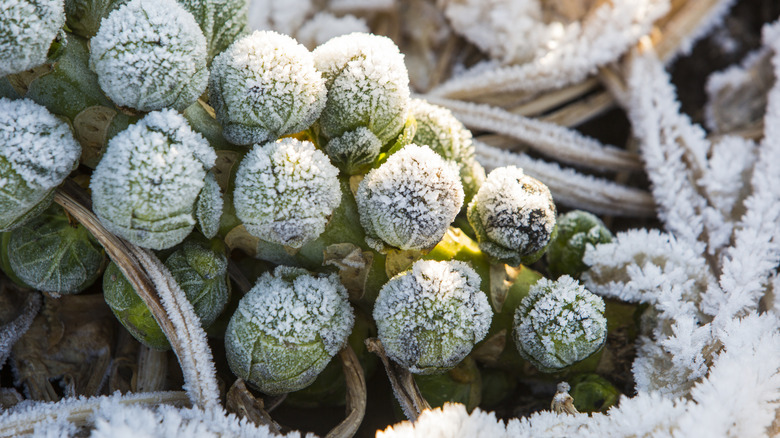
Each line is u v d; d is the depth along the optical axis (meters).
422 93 0.67
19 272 0.56
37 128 0.52
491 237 0.56
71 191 0.55
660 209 0.63
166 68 0.52
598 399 0.57
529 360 0.56
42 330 0.59
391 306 0.54
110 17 0.52
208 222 0.53
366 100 0.54
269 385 0.55
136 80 0.52
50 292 0.57
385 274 0.56
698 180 0.62
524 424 0.54
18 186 0.52
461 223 0.59
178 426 0.53
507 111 0.67
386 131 0.55
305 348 0.54
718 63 0.70
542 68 0.66
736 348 0.56
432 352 0.54
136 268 0.54
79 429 0.54
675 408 0.54
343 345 0.56
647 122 0.65
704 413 0.53
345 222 0.55
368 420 0.59
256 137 0.54
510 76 0.66
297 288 0.54
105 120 0.54
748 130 0.65
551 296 0.55
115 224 0.52
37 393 0.58
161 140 0.52
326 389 0.58
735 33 0.70
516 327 0.56
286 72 0.53
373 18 0.68
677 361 0.57
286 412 0.59
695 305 0.58
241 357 0.54
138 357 0.58
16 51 0.51
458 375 0.57
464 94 0.66
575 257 0.60
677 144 0.64
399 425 0.54
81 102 0.53
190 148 0.52
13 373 0.58
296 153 0.53
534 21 0.67
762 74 0.67
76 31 0.54
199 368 0.55
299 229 0.53
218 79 0.54
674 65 0.70
